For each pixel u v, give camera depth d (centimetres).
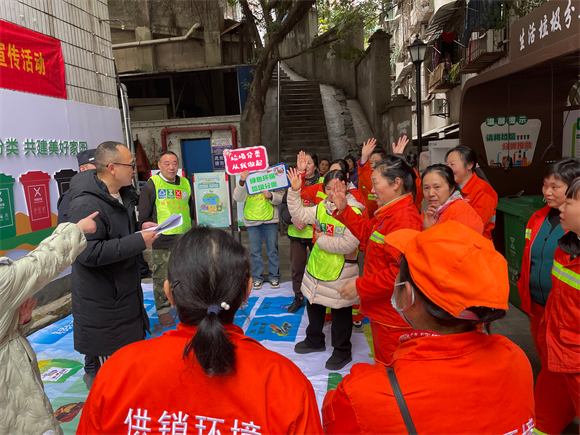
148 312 439
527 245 242
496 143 509
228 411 89
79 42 514
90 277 240
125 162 246
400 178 219
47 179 446
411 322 106
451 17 1374
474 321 93
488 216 317
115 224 240
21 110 414
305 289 308
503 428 92
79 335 248
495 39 844
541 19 326
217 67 1073
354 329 372
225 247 96
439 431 90
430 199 254
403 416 91
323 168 625
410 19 2019
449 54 1361
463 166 316
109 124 566
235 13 1777
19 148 410
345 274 289
